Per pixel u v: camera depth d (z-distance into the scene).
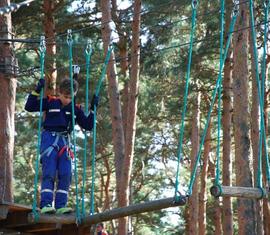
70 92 8.66
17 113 29.33
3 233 9.28
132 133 19.33
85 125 8.80
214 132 30.83
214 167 32.72
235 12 8.38
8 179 13.66
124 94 25.09
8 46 13.38
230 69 22.80
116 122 19.64
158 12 22.52
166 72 24.45
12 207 8.53
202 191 27.72
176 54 24.42
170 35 23.56
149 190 36.78
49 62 20.59
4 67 13.37
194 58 23.28
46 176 8.48
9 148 13.65
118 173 19.38
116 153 19.52
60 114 8.64
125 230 19.17
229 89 22.67
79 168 33.69
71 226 9.12
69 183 8.64
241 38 17.69
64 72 22.03
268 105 25.62
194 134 26.61
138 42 19.72
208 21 22.39
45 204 8.41
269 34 21.70
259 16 21.41
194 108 26.28
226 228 21.83
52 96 8.81
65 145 8.63
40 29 24.17
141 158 31.12
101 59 24.47
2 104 13.57
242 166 17.47
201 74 24.47
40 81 8.63
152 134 31.59
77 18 24.22
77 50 23.36
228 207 21.95
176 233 36.91
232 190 7.59
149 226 37.06
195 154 26.59
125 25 24.12
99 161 33.75
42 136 8.62
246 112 17.66
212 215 33.88
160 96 27.20
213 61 25.28
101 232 13.48
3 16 13.38
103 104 26.73
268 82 24.72
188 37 24.62
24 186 33.97
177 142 31.95
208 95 27.36
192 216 26.34
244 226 17.80
